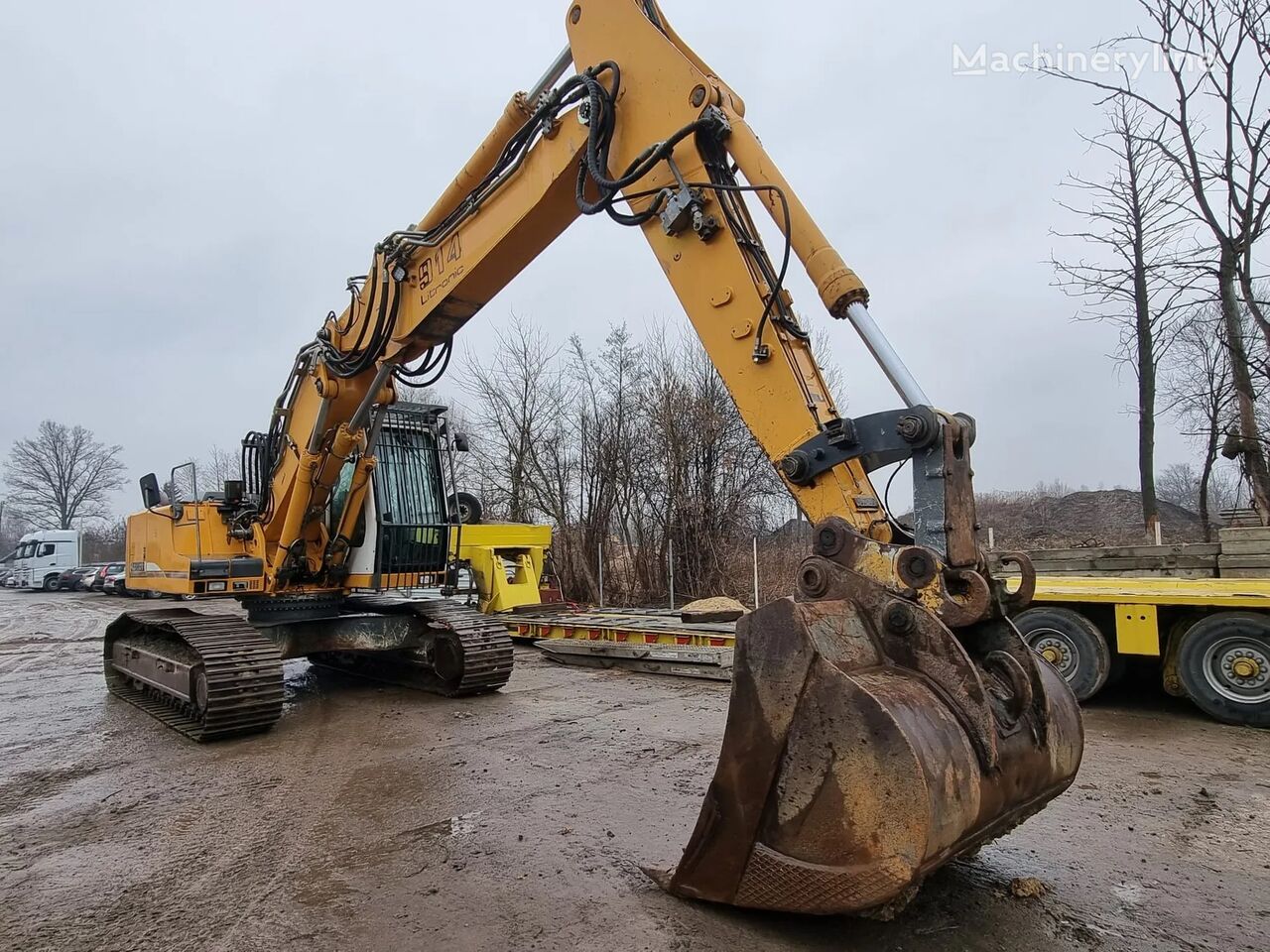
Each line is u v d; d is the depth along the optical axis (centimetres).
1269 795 484
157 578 816
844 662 283
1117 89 1347
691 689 849
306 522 755
